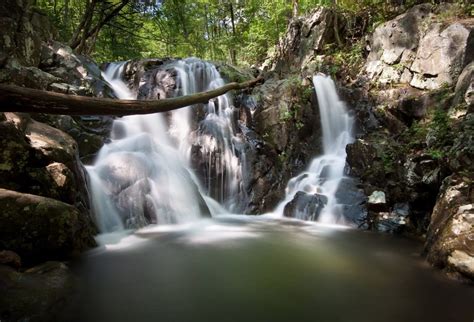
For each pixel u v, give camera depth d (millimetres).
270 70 14953
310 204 8109
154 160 8273
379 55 11109
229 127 10055
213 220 8047
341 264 5203
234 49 21672
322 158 9844
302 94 10531
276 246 6031
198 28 23328
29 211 4559
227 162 9367
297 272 4875
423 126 8266
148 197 7383
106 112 2869
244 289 4309
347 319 3621
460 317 3656
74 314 3592
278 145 9891
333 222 7609
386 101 9758
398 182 7367
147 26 20297
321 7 13883
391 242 6336
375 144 8406
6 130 5020
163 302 3926
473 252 4488
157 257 5371
